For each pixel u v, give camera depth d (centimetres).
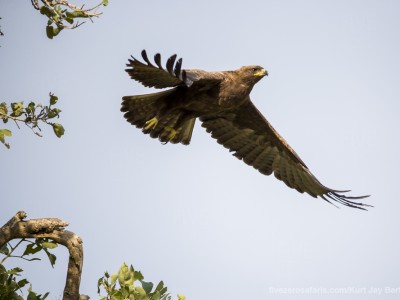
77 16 1163
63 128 1163
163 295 1081
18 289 1024
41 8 1148
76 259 1062
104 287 1049
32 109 1145
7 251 1059
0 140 1133
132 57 1300
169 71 1260
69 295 1057
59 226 1062
